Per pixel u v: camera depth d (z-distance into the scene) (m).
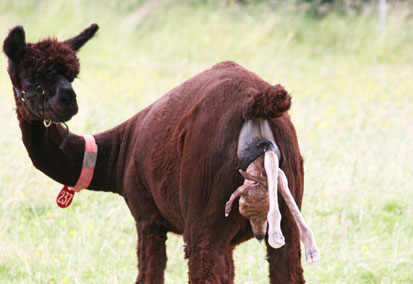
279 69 30.80
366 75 29.95
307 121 20.78
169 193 9.44
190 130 8.99
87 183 10.83
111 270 13.30
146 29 35.59
